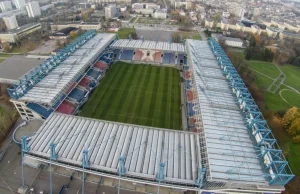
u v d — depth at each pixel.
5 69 119.62
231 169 49.34
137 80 108.56
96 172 51.41
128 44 132.38
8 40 161.25
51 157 52.75
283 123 80.62
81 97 89.88
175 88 103.31
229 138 57.88
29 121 71.12
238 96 74.50
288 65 144.50
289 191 58.12
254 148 55.72
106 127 63.28
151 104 90.56
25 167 61.16
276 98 103.50
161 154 55.81
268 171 49.84
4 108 84.06
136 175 50.03
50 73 88.50
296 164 67.62
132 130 62.69
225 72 93.38
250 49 148.50
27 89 76.50
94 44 120.81
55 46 156.50
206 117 65.06
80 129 62.44
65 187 56.00
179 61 128.25
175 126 78.88
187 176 50.69
